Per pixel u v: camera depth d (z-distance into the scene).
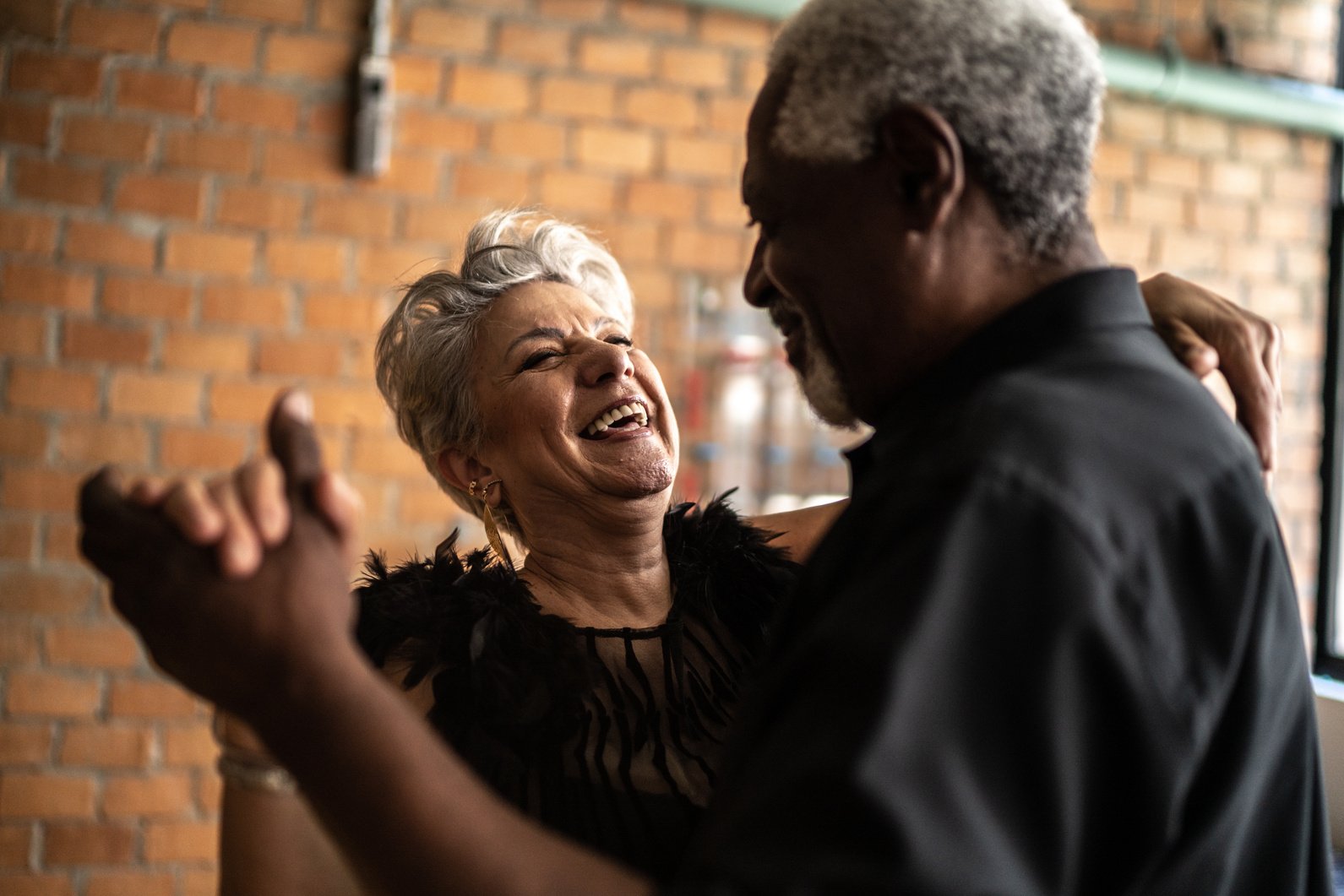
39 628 2.50
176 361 2.57
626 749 1.16
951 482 0.58
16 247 2.49
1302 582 3.17
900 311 0.69
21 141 2.49
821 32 0.71
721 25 2.86
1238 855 0.67
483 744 1.11
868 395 0.73
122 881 2.52
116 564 0.56
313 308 2.63
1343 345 2.77
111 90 2.53
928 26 0.68
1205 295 0.92
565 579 1.30
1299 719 0.71
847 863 0.50
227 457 2.60
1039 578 0.56
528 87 2.74
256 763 1.00
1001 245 0.69
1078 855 0.56
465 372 1.38
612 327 1.41
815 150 0.70
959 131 0.67
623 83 2.80
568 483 1.29
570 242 1.47
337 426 2.64
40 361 2.51
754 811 0.54
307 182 2.63
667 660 1.23
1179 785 0.58
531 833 0.56
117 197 2.54
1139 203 3.12
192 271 2.58
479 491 1.40
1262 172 3.21
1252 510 0.65
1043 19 0.69
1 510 2.49
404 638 1.16
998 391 0.63
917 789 0.51
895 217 0.69
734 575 1.31
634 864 1.09
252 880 0.98
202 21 2.58
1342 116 3.18
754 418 2.85
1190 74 3.06
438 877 0.53
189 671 0.56
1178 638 0.59
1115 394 0.65
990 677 0.55
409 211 2.68
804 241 0.72
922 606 0.55
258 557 0.54
